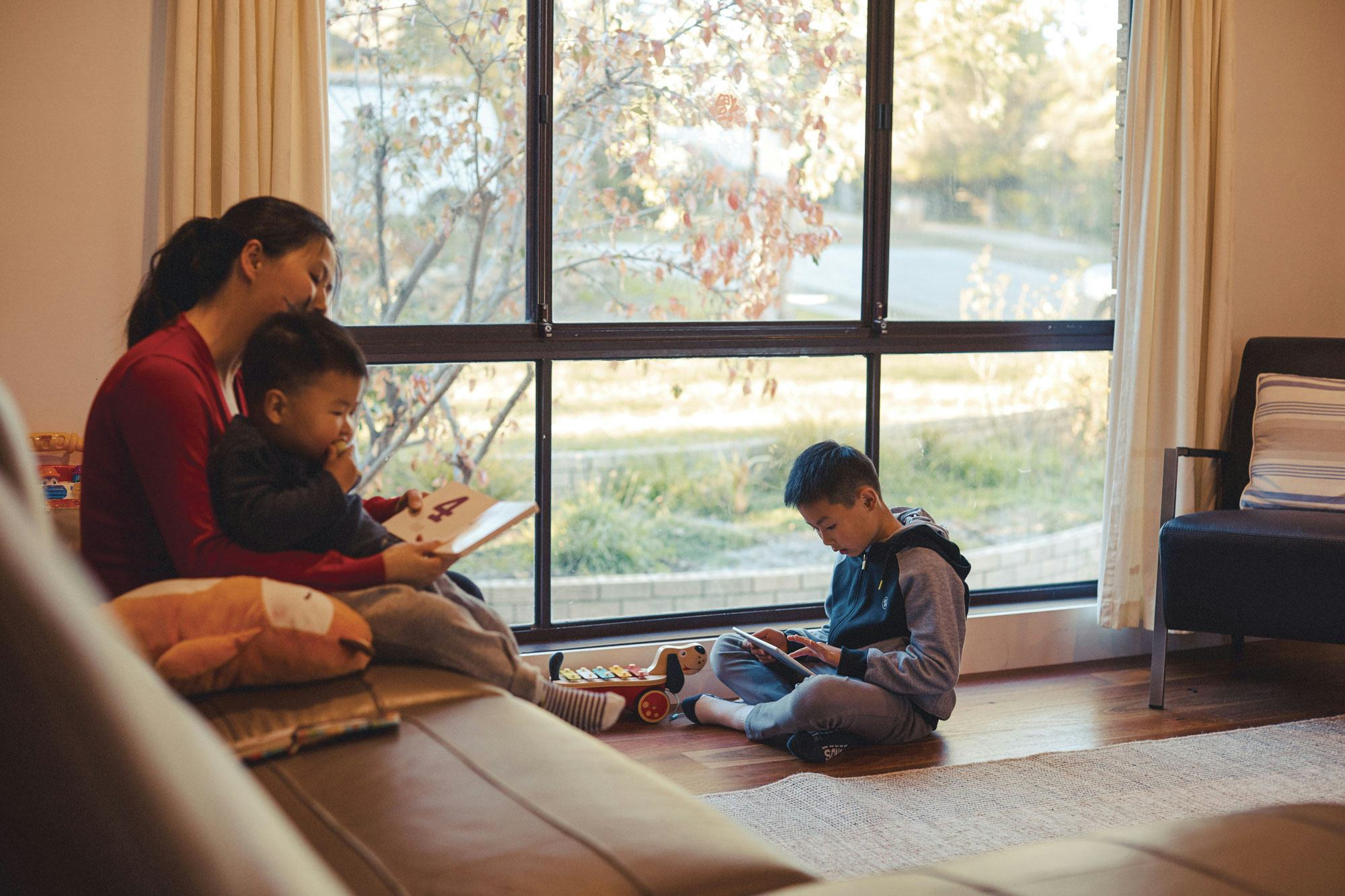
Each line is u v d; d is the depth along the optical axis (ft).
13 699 1.40
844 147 10.83
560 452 10.30
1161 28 10.87
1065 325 11.73
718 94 10.43
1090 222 11.77
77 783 1.41
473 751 4.16
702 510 10.80
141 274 8.75
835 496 9.01
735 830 3.65
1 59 8.30
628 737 9.18
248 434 5.22
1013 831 7.27
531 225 10.05
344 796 3.79
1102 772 8.40
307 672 4.75
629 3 10.12
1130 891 2.99
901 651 9.08
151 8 8.61
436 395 9.95
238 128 8.38
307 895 1.54
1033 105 11.43
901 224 11.12
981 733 9.37
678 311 10.52
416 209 9.80
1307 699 10.40
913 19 10.95
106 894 1.43
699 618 10.74
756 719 8.98
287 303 5.61
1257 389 11.25
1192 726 9.63
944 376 11.43
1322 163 12.34
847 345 10.96
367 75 9.57
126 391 5.13
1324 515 9.88
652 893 3.20
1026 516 11.93
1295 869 3.17
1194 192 11.02
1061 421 11.93
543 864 3.29
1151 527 11.29
